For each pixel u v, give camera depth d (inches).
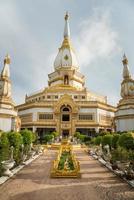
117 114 2284.7
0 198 518.0
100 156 1348.4
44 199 511.2
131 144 937.5
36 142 2471.7
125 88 2267.5
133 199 512.7
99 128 2997.0
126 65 2369.6
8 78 2527.1
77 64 3821.4
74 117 2999.5
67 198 519.5
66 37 4003.4
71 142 2536.9
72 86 3481.8
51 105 3056.1
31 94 3666.3
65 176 763.4
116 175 806.5
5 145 957.2
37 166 1027.9
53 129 3046.3
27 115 3154.5
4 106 2390.5
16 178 748.6
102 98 3713.1
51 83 3809.1
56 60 3821.4
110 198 520.1
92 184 664.4
